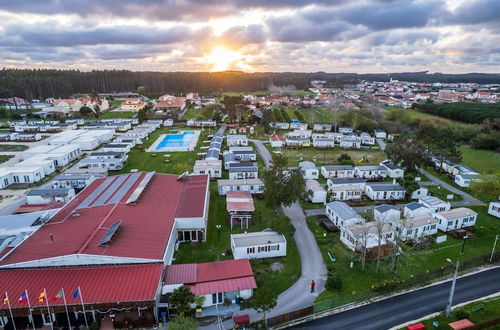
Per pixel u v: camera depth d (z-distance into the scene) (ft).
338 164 385.91
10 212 251.39
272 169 238.48
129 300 138.10
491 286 172.55
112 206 214.07
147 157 410.31
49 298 138.10
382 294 165.99
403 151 342.23
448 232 226.17
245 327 140.97
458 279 178.70
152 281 149.18
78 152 414.82
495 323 143.23
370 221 229.86
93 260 158.10
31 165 331.77
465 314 147.64
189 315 144.97
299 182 233.76
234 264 171.83
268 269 182.19
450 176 343.26
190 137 529.86
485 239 219.61
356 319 148.77
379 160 409.08
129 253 163.12
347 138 486.38
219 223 235.61
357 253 198.49
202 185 263.08
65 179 296.51
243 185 287.69
